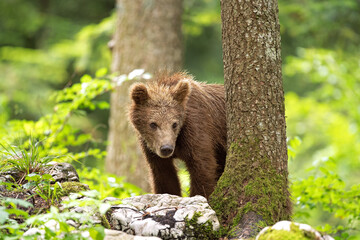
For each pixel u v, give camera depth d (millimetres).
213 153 10453
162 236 7703
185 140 10273
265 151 8773
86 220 6953
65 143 13750
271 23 8914
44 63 30562
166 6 17297
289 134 28078
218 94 11312
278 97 8953
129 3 17359
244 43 8883
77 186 8914
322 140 27609
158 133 10031
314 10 23438
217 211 8719
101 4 34094
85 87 12453
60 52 29516
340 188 11062
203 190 10055
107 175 12836
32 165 9141
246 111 8883
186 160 10344
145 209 8281
